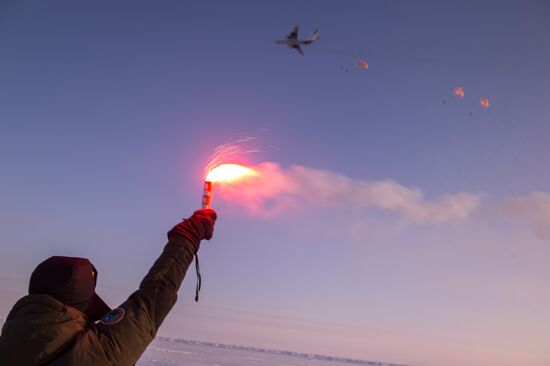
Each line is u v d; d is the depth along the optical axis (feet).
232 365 147.23
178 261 4.79
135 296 4.56
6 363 4.12
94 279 4.87
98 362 4.14
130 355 4.29
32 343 4.13
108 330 4.28
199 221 5.02
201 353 204.54
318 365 309.42
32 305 4.32
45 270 4.52
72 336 4.23
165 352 157.79
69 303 4.47
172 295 4.65
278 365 219.61
